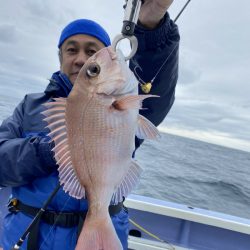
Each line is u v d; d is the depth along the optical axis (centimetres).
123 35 61
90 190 61
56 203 78
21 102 97
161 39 78
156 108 86
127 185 63
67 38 90
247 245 132
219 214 137
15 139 83
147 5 75
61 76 90
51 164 76
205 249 132
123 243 82
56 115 60
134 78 65
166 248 127
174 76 85
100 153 61
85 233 58
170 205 139
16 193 85
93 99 61
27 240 77
